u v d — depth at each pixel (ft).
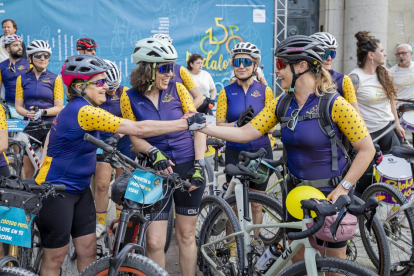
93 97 9.44
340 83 13.43
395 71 18.90
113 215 17.56
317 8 32.65
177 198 10.85
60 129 9.36
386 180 13.82
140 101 10.56
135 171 9.20
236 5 29.86
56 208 9.37
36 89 18.17
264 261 9.65
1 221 7.96
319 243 8.64
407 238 12.30
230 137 9.62
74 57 9.36
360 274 7.71
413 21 32.32
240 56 13.75
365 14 30.19
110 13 28.91
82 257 10.18
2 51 24.67
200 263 12.05
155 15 29.32
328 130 8.52
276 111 9.20
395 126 16.16
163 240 10.34
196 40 29.84
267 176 11.91
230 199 12.03
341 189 8.41
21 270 7.70
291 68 8.69
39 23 28.48
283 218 11.04
